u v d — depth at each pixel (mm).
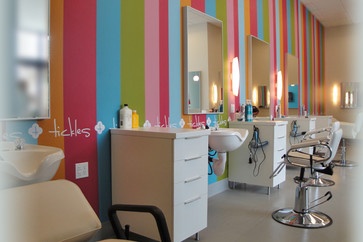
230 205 2939
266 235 2254
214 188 3311
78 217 1172
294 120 4477
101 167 2141
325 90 7625
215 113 3271
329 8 6258
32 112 1679
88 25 2031
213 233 2289
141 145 2000
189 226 1998
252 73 4035
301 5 6008
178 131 1966
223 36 3482
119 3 2240
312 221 2461
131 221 2074
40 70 1706
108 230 2184
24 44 1633
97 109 2102
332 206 2893
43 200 1146
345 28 7414
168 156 1872
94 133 2088
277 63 4914
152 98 2521
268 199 3127
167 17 2672
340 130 2520
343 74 7457
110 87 2184
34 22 1677
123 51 2273
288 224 2445
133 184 2053
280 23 5039
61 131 1888
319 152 2951
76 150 1980
